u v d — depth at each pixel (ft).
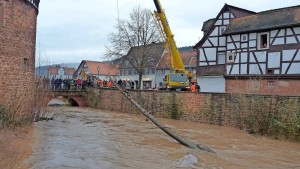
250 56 91.45
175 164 39.24
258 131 65.10
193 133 66.03
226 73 97.19
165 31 97.55
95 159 40.14
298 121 57.93
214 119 78.54
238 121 71.41
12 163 34.71
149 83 204.23
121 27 176.45
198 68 112.27
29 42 62.03
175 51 99.09
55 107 126.72
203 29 128.67
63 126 68.74
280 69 84.64
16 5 57.00
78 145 48.49
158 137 59.31
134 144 52.11
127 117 95.35
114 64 167.84
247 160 43.45
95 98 130.62
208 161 41.47
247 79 91.15
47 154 40.75
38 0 67.82
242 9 108.27
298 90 80.89
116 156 42.47
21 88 59.11
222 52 106.83
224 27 106.63
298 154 48.55
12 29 56.18
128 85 168.25
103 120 86.53
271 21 87.76
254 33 90.68
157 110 96.27
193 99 84.79
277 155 47.42
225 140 58.65
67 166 36.06
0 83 53.72
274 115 62.69
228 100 74.79
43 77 79.10
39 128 62.59
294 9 86.69
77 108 126.72
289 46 83.05
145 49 154.61
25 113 61.05
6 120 52.39
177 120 87.56
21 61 58.80
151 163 39.42
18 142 45.60
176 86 99.76
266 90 85.46
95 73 247.29
